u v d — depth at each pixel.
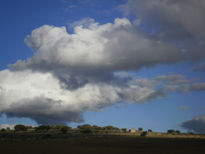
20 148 43.84
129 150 41.34
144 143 54.53
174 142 56.84
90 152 39.16
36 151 39.91
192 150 40.66
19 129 101.81
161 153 37.50
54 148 44.19
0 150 40.94
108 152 39.22
